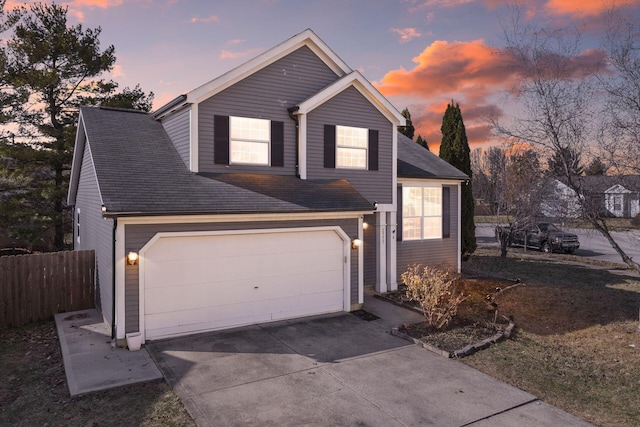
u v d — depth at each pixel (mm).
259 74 11117
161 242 8383
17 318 9859
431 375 6914
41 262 10234
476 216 44406
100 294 10125
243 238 9336
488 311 10812
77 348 7926
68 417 5445
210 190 9414
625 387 6598
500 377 6902
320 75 12133
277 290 9820
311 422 5367
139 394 6094
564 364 7516
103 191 8141
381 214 12867
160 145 11086
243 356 7609
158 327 8383
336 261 10680
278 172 11391
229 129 10680
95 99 20656
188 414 5531
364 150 12641
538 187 13930
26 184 18484
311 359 7523
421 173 14086
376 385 6500
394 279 13211
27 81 18094
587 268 17609
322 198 10492
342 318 10164
